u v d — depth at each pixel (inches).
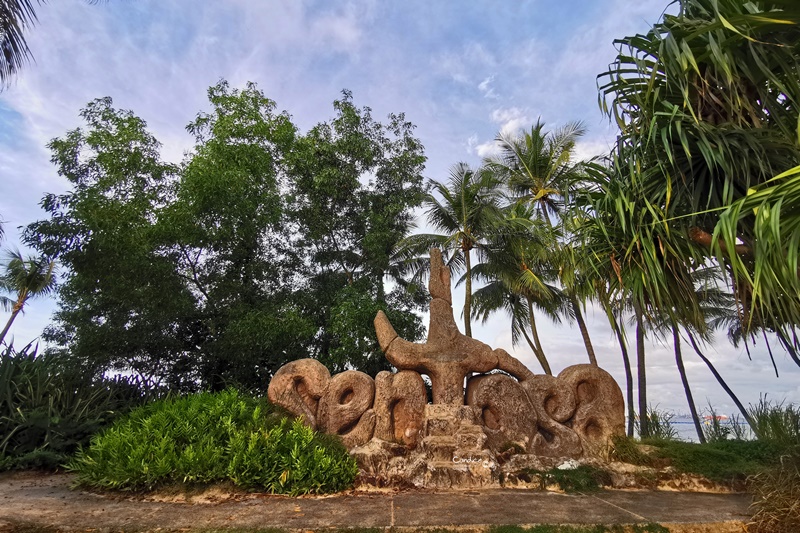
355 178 522.3
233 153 451.5
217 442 244.8
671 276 209.0
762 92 178.5
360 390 294.0
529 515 194.5
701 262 192.5
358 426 286.8
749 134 173.9
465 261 627.8
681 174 187.9
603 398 306.8
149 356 441.7
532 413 296.0
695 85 183.6
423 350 310.7
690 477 265.7
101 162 416.5
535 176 676.7
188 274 456.4
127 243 358.9
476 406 295.4
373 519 185.5
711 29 167.3
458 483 247.0
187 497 215.6
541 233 544.4
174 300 398.9
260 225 464.4
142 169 434.0
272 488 224.8
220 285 444.1
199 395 297.9
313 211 516.4
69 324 496.4
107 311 425.1
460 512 197.0
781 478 195.9
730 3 168.9
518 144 695.1
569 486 251.1
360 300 454.3
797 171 128.9
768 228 130.3
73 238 348.8
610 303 223.3
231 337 416.2
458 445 266.8
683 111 196.2
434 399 304.5
